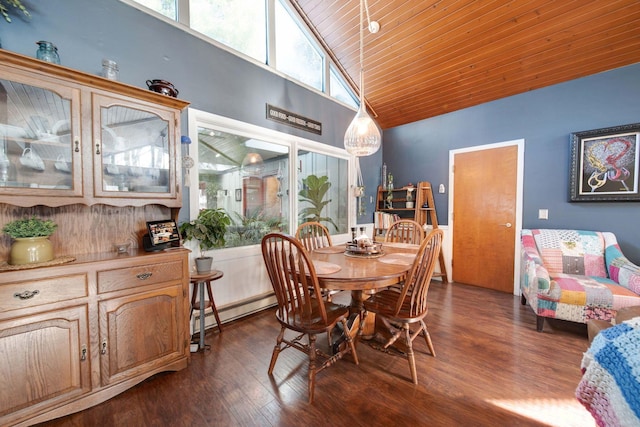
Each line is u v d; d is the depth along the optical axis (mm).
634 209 2664
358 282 1571
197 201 2348
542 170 3174
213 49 2449
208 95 2412
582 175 2889
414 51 3270
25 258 1335
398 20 2988
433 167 4160
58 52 1671
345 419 1364
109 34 1869
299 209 3391
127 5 1951
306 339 2217
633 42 2496
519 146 3330
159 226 1856
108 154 1630
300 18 3328
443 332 2318
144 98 1725
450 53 3148
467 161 3795
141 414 1399
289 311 1751
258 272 2844
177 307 1779
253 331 2371
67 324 1371
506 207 3449
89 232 1760
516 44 2828
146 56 2039
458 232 3904
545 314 2301
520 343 2127
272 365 1729
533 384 1628
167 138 1859
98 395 1462
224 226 2209
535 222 3232
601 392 792
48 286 1316
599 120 2824
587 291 2191
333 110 3836
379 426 1316
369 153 2641
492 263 3578
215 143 2533
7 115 1368
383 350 1851
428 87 3689
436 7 2746
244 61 2695
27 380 1271
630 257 2682
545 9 2477
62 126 1461
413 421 1349
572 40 2633
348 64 3775
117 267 1523
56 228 1528
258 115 2830
